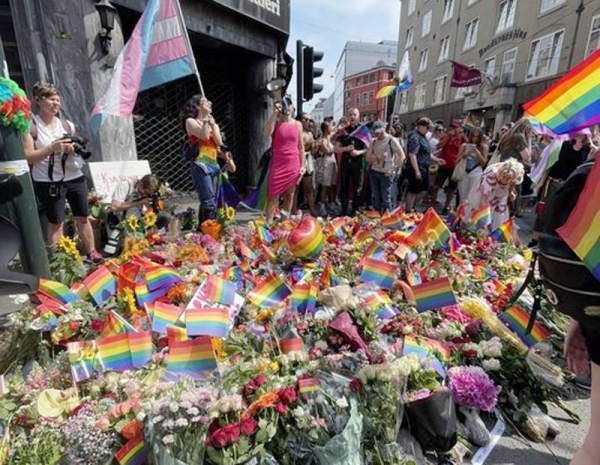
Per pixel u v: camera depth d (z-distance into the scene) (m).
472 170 5.83
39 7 4.49
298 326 2.10
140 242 3.36
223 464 1.28
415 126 6.21
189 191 7.70
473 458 1.70
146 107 6.78
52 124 3.26
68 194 3.39
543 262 1.00
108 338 1.81
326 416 1.48
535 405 1.96
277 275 2.56
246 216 6.35
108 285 2.48
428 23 27.91
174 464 1.23
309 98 6.29
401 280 2.81
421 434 1.64
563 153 4.36
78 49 4.69
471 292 2.78
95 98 4.86
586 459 1.08
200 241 3.56
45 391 1.61
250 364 1.78
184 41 4.01
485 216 3.79
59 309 2.13
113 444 1.39
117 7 5.22
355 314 2.09
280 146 4.75
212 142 4.23
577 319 0.95
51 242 3.37
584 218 0.86
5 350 2.05
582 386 2.19
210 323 1.99
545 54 16.89
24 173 2.19
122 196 4.19
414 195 6.32
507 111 18.73
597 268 0.82
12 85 2.03
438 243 3.31
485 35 21.02
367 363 1.75
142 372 1.74
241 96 8.27
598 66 1.33
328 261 3.03
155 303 2.18
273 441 1.42
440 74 26.14
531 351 2.19
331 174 6.68
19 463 1.33
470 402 1.78
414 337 2.06
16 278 1.53
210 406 1.36
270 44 7.84
